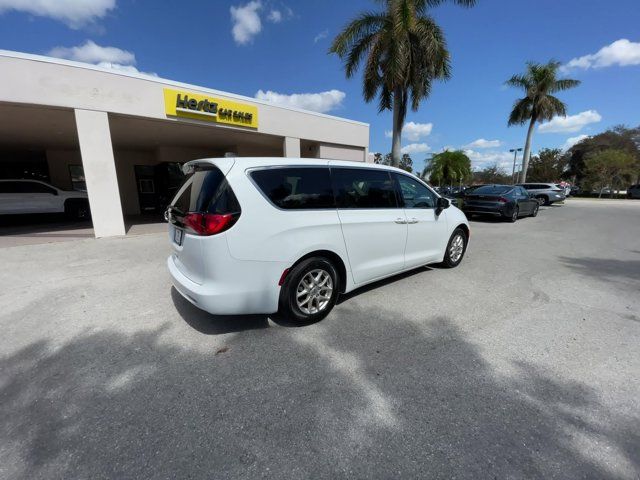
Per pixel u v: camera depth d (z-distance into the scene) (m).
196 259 2.88
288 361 2.74
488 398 2.29
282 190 3.09
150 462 1.79
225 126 10.41
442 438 1.94
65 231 9.81
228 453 1.85
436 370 2.61
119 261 6.03
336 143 13.76
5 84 7.07
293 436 1.96
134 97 8.62
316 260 3.29
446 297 4.16
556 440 1.92
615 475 1.71
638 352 2.87
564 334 3.20
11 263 5.90
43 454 1.83
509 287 4.55
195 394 2.33
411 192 4.48
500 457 1.81
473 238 8.56
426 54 12.67
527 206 13.38
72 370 2.63
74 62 7.73
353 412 2.16
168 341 3.07
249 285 2.92
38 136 11.41
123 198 15.96
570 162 50.84
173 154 15.02
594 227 10.88
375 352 2.87
